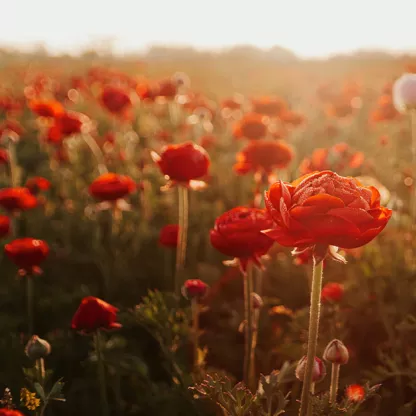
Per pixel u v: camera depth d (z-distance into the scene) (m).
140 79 2.73
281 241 0.77
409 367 1.07
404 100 1.34
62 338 1.24
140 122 2.36
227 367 1.20
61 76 3.72
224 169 1.77
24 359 1.14
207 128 2.05
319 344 1.06
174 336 1.09
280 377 0.99
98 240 1.51
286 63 6.49
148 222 1.64
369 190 0.78
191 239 1.56
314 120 2.74
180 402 1.06
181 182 1.14
